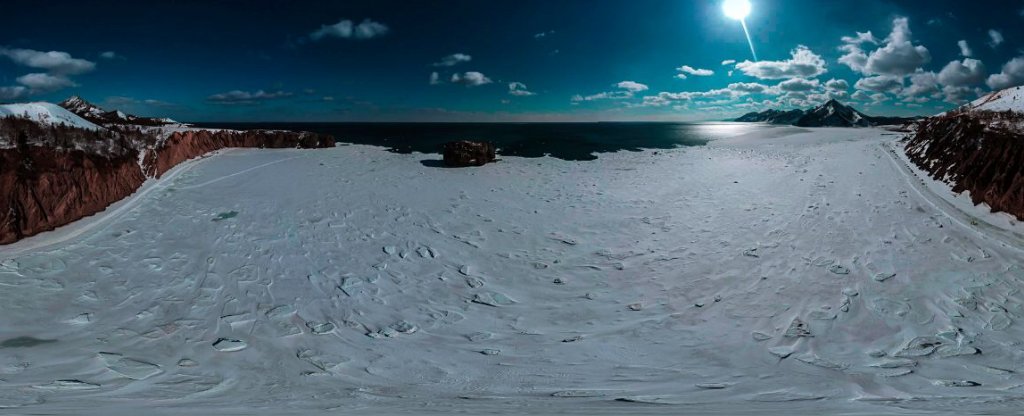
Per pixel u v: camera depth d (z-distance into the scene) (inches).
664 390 193.3
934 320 269.4
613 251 414.6
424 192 598.2
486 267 381.7
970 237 373.7
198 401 174.1
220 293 315.9
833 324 271.3
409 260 388.2
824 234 406.0
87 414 140.0
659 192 607.2
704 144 1232.8
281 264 366.9
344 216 488.4
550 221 498.0
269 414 143.9
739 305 304.2
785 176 637.3
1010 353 232.2
